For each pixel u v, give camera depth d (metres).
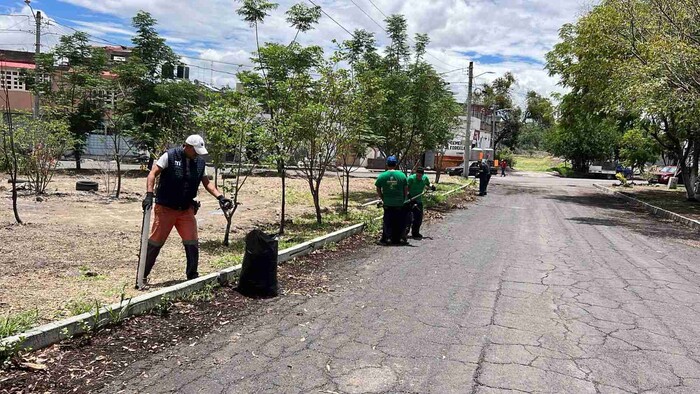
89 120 23.59
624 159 48.97
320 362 4.30
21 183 17.36
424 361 4.37
